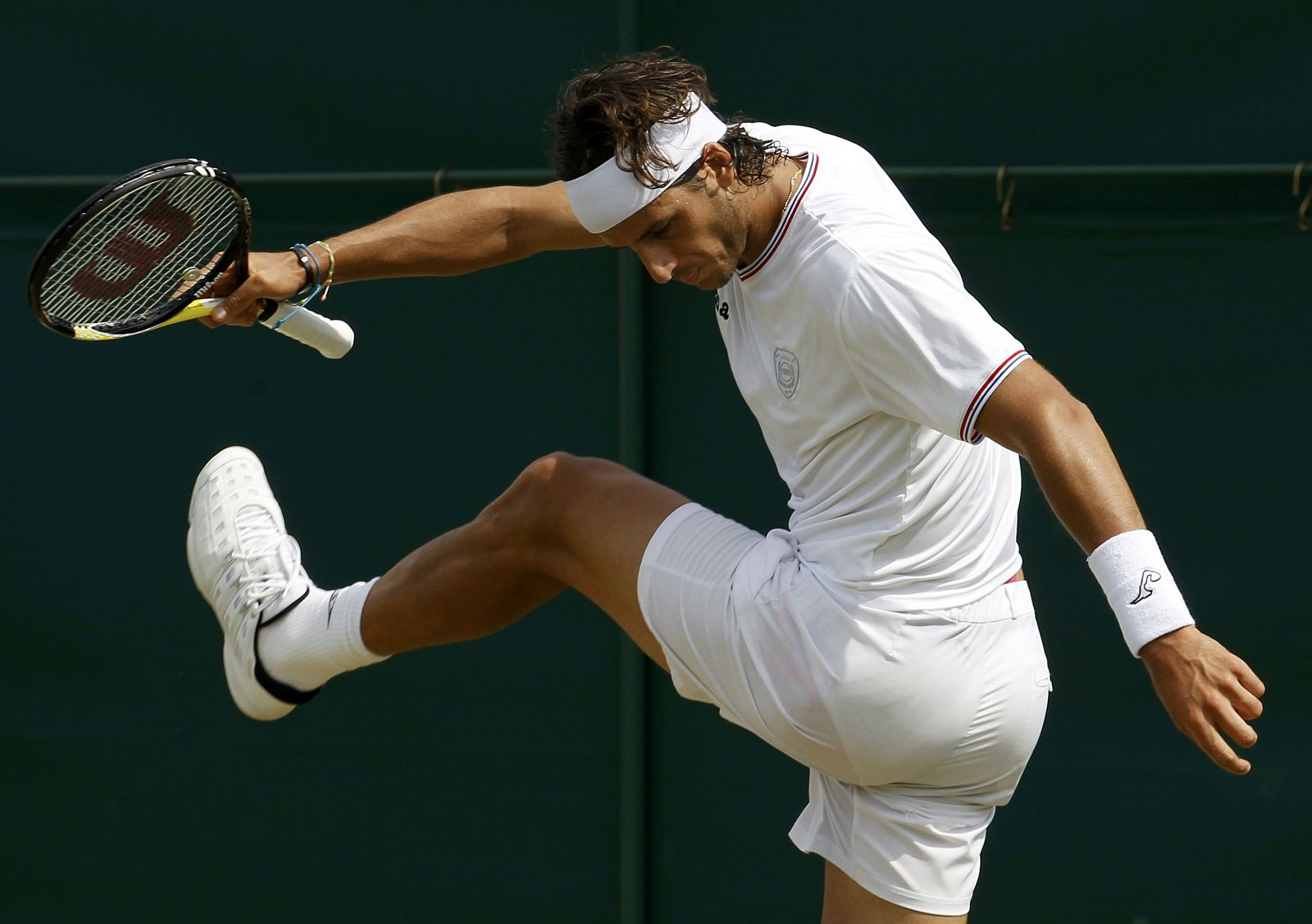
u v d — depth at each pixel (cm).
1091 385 1358
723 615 876
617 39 1388
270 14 1440
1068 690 1372
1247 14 1313
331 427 1461
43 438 1498
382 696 1471
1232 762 692
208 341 1477
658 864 1436
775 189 828
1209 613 1345
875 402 809
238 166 1448
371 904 1474
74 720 1500
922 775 867
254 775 1486
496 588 987
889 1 1358
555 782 1448
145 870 1499
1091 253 1352
